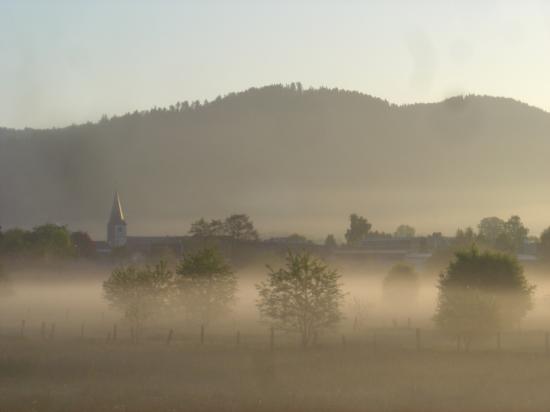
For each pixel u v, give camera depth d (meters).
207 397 52.25
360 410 48.78
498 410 49.12
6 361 67.56
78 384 57.88
